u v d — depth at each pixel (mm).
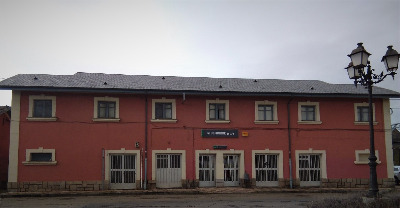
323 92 20891
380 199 10078
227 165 20469
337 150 21031
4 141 21781
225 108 20594
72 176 18875
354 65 10820
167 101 20141
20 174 18438
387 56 10922
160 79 22297
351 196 12281
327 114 21219
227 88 20828
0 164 21203
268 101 20938
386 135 21359
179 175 19938
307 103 21156
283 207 13727
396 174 25172
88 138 19250
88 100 19469
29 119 18750
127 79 21719
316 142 20969
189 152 20031
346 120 21297
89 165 19094
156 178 19688
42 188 18531
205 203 14906
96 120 19344
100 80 20828
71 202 15289
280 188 19969
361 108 21594
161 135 19906
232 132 20438
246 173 20188
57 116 19078
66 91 18969
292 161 20703
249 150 20484
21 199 16391
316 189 19641
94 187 18969
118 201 15570
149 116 19906
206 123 20328
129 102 19859
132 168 19641
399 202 9844
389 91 21750
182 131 20094
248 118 20688
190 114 20266
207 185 20203
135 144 19594
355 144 21156
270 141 20688
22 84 18625
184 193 18375
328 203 11086
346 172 20906
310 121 21000
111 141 19438
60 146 18953
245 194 18172
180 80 22406
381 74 11047
